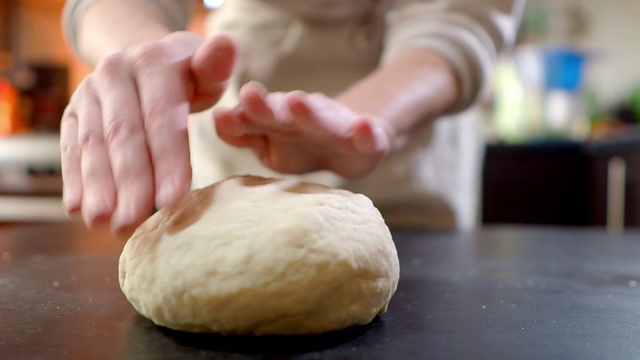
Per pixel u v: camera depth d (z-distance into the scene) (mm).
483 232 1138
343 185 1148
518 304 685
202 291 587
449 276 799
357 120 738
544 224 1929
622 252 958
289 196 631
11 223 1970
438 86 954
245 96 640
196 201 644
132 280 627
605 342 585
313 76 1153
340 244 600
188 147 626
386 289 629
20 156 2264
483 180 1966
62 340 584
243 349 571
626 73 2617
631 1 2584
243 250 592
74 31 945
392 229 1151
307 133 723
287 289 584
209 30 1319
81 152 623
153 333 601
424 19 1040
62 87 2650
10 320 627
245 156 1180
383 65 1036
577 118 2295
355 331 608
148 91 632
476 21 1045
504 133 2246
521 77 2275
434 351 567
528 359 554
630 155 1694
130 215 587
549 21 2604
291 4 1125
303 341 588
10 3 2635
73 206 609
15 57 2686
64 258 871
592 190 1843
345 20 1130
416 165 1172
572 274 814
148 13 896
